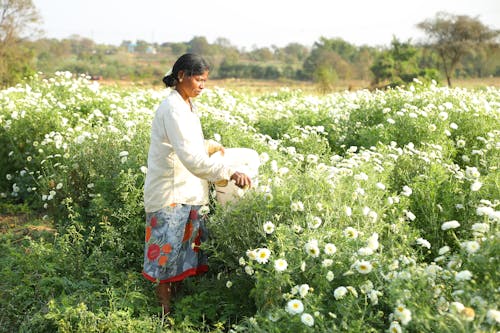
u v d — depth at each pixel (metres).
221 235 3.92
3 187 7.67
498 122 7.25
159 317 3.93
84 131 6.66
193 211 4.01
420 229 4.57
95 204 5.16
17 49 35.12
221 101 10.28
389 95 9.40
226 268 4.16
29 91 9.81
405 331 2.90
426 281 3.12
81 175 5.66
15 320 3.95
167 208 3.90
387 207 4.34
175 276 3.96
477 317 2.71
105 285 4.25
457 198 4.63
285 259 3.45
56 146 6.52
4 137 7.66
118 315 3.72
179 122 3.74
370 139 7.13
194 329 3.79
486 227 3.27
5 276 4.44
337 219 3.84
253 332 3.21
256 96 14.49
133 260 4.76
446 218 4.52
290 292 3.38
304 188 4.04
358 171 4.62
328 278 3.24
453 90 9.56
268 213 3.88
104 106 9.63
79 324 3.54
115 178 5.21
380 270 3.30
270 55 129.12
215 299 3.96
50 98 9.91
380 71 48.62
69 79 11.12
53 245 5.07
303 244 3.52
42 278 4.27
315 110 9.70
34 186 7.17
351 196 4.03
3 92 10.28
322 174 4.20
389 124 7.30
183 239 3.97
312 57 83.12
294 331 3.07
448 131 6.58
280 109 9.38
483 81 54.84
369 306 3.12
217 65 89.50
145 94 11.38
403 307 2.89
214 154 4.27
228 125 6.98
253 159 4.43
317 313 3.00
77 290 4.09
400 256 3.49
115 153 5.62
